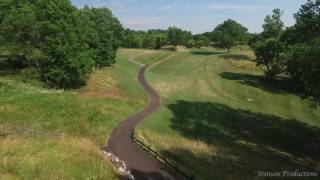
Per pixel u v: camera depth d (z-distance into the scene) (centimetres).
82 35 7756
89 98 6544
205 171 3609
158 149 4122
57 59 7075
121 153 3941
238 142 5488
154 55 15750
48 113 5522
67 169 2997
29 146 3391
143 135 4831
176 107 7106
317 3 4725
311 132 6738
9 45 7344
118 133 4866
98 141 4488
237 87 9825
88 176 2958
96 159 3328
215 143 5197
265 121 7069
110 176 3047
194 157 4112
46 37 7169
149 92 8356
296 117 7788
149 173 3322
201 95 8706
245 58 14350
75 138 4056
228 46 18800
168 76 10931
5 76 7281
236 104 8162
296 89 9700
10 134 4000
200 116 6662
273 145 5697
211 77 10994
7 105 5644
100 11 11044
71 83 7431
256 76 11375
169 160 3712
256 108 8062
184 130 5609
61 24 7269
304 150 5666
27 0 8212
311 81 4784
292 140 6112
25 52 7406
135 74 10625
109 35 9975
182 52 18062
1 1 7969
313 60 4538
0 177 2662
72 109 5772
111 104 6394
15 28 7225
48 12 7350
